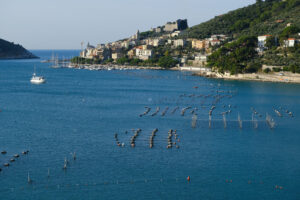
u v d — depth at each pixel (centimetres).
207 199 12550
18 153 16150
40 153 16212
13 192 12731
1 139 18188
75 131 19812
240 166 15138
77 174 14125
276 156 16312
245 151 16862
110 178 13850
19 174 14025
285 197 12781
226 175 14300
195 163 15338
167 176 14100
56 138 18462
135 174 14200
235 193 12988
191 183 13600
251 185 13562
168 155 16162
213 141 18238
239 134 19500
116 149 16825
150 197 12594
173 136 18962
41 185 13225
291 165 15325
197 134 19388
